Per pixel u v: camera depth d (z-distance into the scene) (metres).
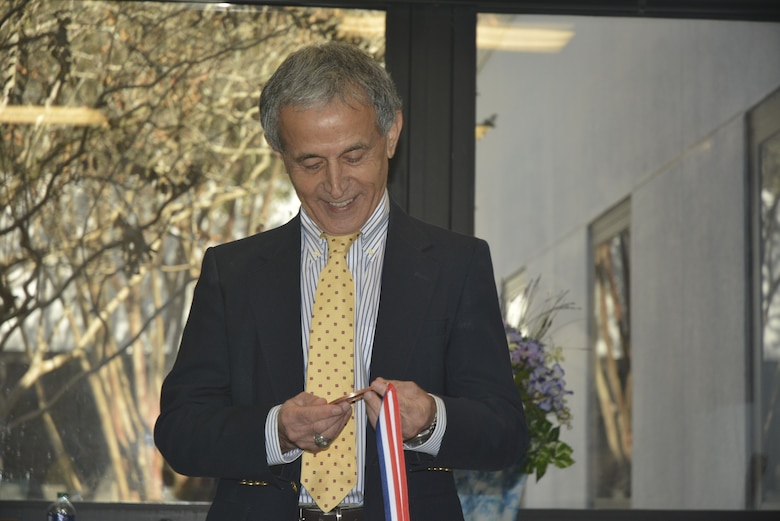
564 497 4.80
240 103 4.93
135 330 4.84
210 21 4.93
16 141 4.88
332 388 2.64
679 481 4.84
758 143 4.98
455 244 2.79
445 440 2.48
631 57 4.96
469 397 2.65
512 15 4.95
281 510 2.59
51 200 4.86
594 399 4.84
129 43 4.91
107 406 4.80
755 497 4.86
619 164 4.95
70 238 4.86
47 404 4.79
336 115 2.58
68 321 4.83
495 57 4.94
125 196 4.89
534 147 4.92
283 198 4.93
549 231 4.89
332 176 2.61
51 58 4.91
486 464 2.58
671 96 4.98
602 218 4.91
